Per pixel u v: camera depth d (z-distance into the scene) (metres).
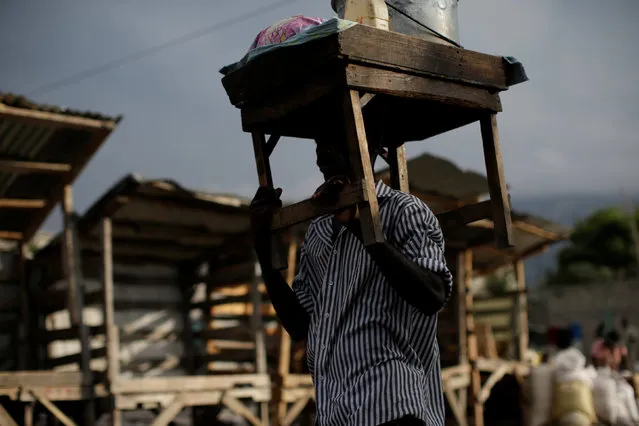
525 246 13.06
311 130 2.51
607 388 7.06
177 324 10.82
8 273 9.53
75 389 8.03
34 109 7.43
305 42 2.05
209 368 10.85
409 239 2.02
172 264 10.91
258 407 9.25
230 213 8.96
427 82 2.21
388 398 1.94
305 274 2.34
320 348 2.09
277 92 2.24
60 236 9.22
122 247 9.90
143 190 8.16
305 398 9.42
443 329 11.38
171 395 8.43
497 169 2.42
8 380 7.59
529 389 7.11
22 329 9.50
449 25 2.52
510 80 2.45
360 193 1.92
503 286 21.50
